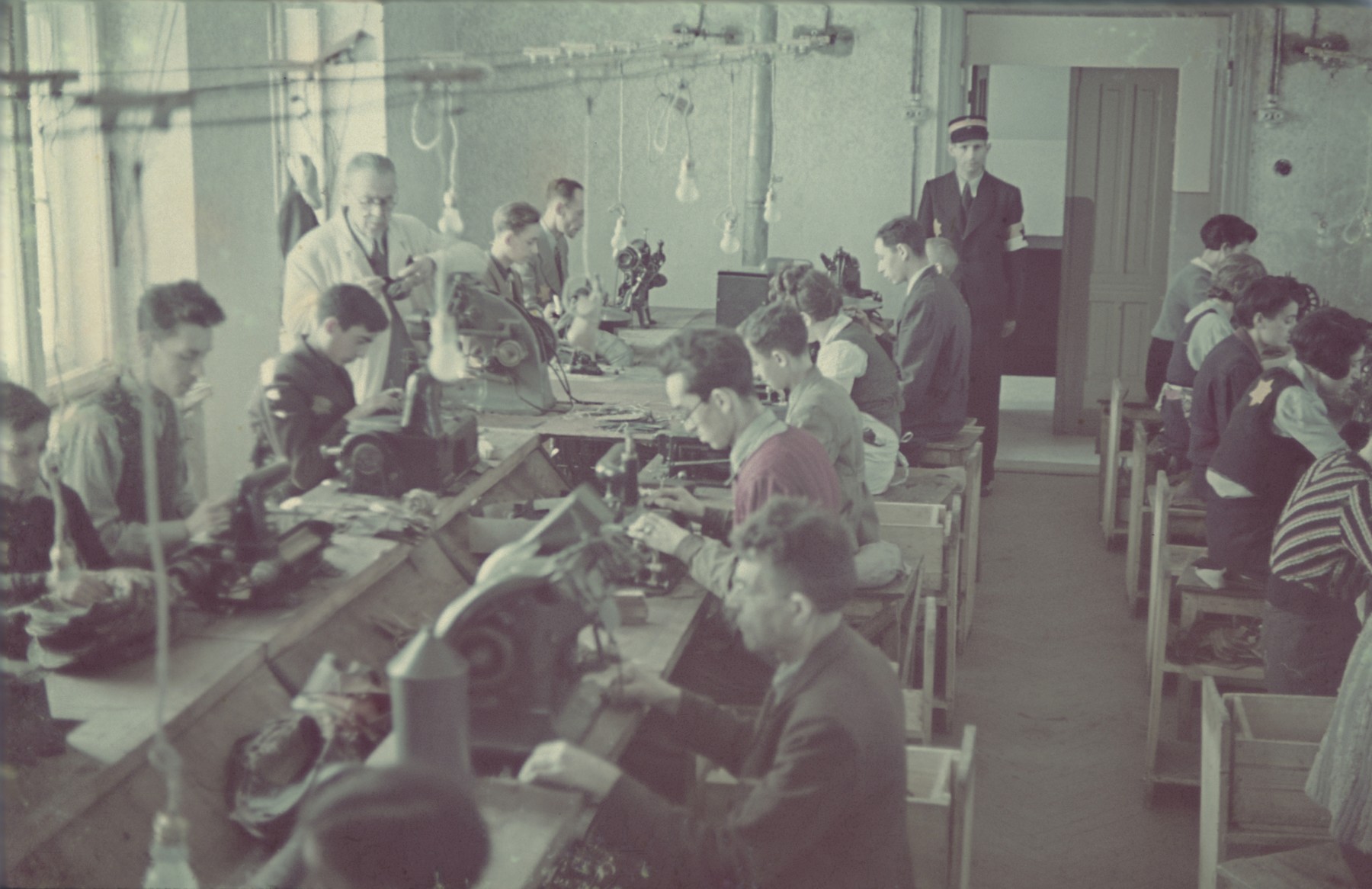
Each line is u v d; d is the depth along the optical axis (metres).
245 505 2.98
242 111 6.44
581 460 5.09
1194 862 4.31
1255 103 9.20
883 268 6.39
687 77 9.35
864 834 2.35
